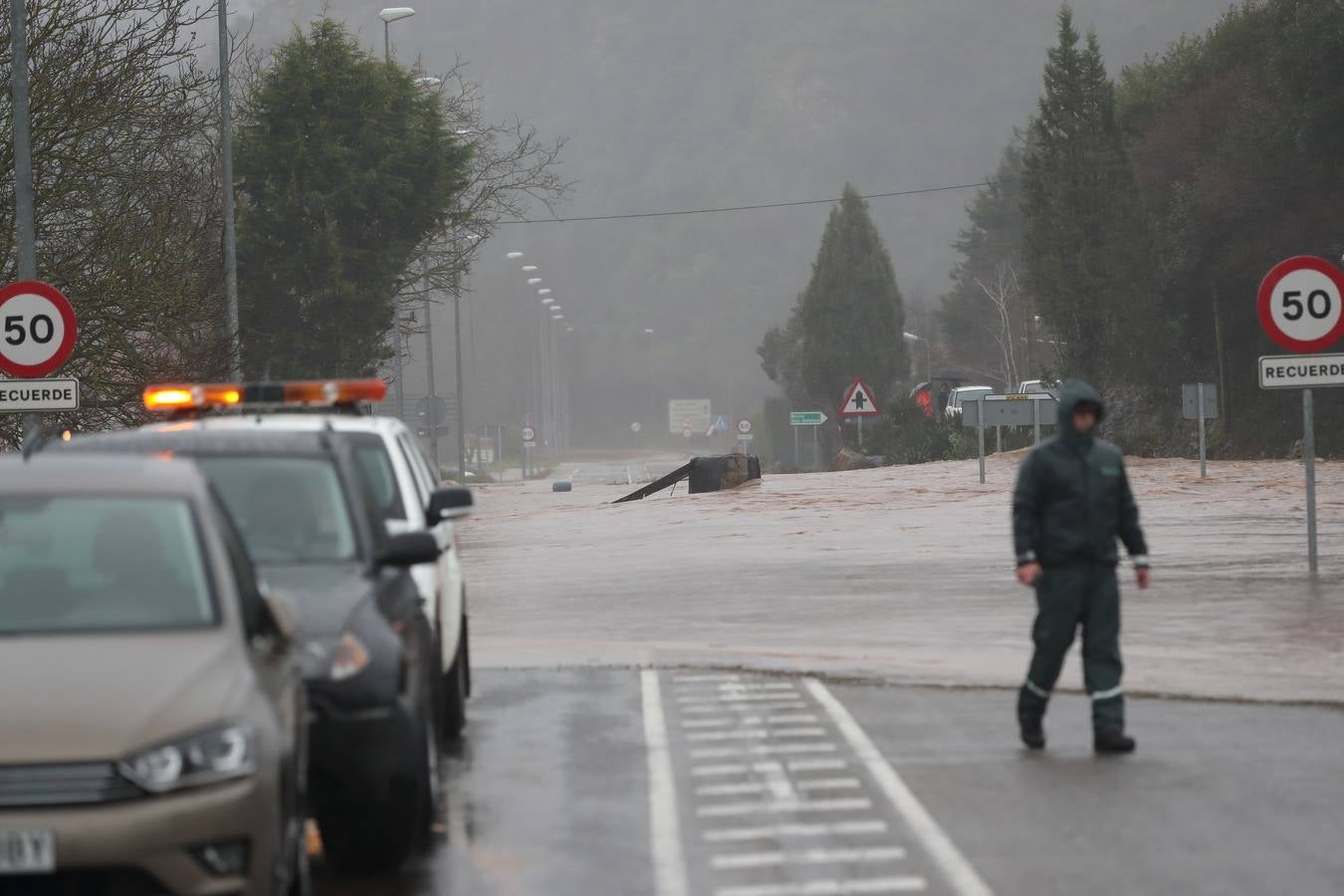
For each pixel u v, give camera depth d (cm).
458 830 2527
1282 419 16825
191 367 8369
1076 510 3000
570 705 3541
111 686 1817
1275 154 16462
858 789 2728
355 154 12888
